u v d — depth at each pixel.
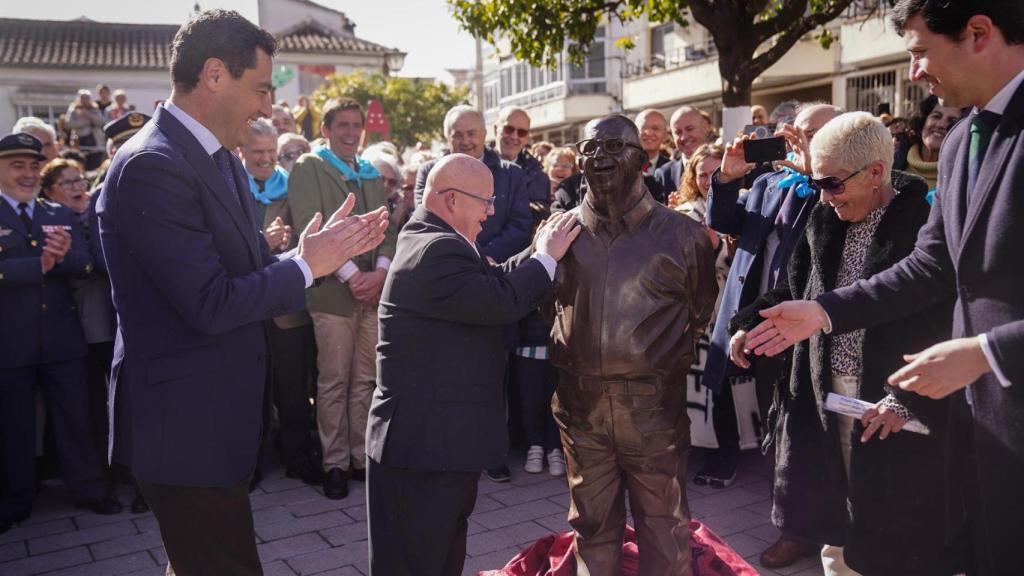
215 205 2.29
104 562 3.75
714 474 4.41
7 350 4.10
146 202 2.13
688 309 2.57
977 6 1.77
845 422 2.70
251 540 2.48
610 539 2.68
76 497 4.33
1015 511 1.78
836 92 15.27
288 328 4.60
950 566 2.42
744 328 2.84
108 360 4.68
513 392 5.21
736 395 4.36
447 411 2.64
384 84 24.72
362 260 4.59
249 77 2.29
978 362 1.71
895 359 2.53
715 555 3.12
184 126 2.28
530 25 9.38
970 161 1.91
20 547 3.93
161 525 2.36
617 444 2.56
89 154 11.88
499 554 3.67
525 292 2.55
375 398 2.77
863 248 2.66
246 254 2.38
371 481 2.77
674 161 5.54
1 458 4.27
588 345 2.53
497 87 31.53
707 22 8.08
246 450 2.38
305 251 2.36
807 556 3.54
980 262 1.82
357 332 4.57
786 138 3.47
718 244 4.36
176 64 2.27
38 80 23.91
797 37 8.20
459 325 2.67
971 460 2.02
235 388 2.33
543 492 4.43
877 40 13.59
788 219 3.55
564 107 24.16
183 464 2.25
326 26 27.86
